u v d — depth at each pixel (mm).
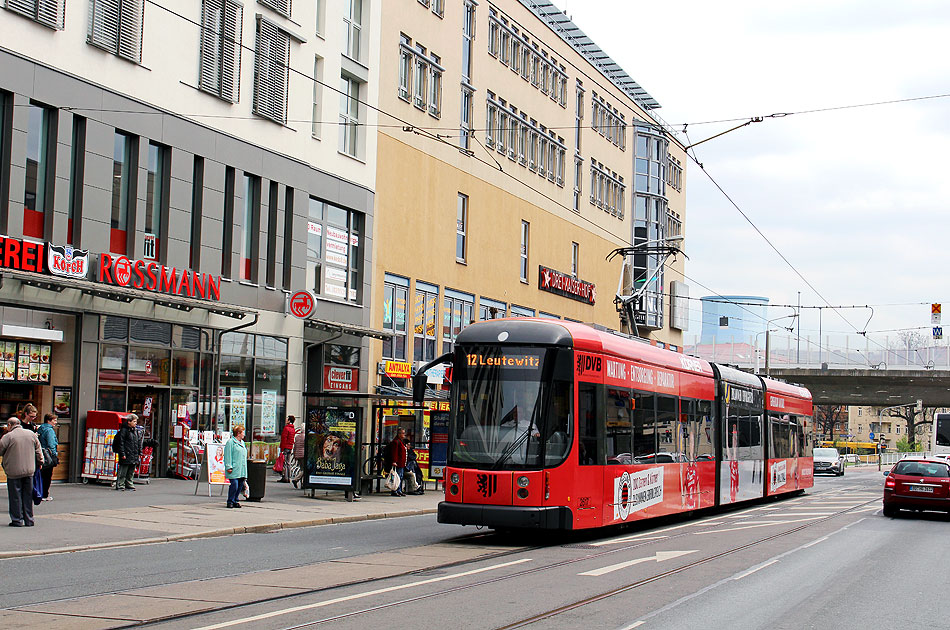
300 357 34438
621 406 20062
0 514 19609
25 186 24984
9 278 23375
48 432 22531
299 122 34719
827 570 15359
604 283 63375
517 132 51750
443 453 31266
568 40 62375
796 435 37000
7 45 24281
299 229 34562
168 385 29000
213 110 30828
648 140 70500
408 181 41406
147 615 10250
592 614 10773
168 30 29125
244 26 32094
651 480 21438
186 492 25562
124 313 27281
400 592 11977
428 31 43062
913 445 115562
